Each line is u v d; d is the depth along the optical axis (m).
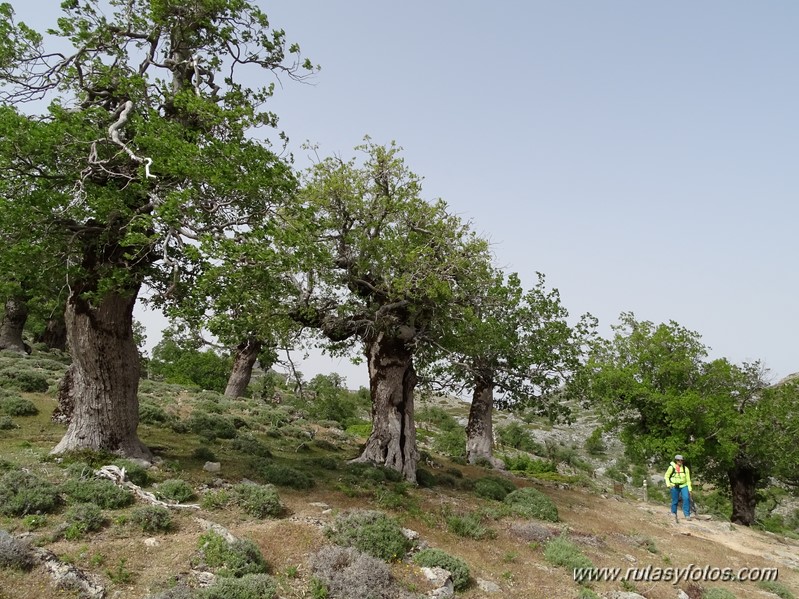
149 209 13.12
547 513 16.88
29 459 12.44
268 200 13.18
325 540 10.27
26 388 21.36
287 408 32.72
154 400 24.59
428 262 17.42
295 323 17.66
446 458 29.64
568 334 27.00
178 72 15.45
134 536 9.15
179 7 14.55
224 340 15.00
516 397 28.20
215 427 20.66
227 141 13.82
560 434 80.06
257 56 16.19
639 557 14.32
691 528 20.67
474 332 19.67
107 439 13.52
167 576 7.95
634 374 29.12
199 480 13.14
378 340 20.11
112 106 14.65
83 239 13.12
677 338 28.89
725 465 28.56
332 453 22.03
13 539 7.69
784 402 27.03
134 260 13.55
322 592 8.27
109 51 14.72
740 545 19.06
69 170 11.95
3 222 10.73
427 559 10.20
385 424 19.42
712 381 29.42
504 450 50.28
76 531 8.75
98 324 13.55
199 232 11.98
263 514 11.43
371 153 18.55
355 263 18.11
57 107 11.75
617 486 32.72
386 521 11.20
